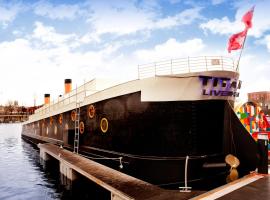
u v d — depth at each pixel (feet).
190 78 40.88
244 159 48.34
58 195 47.96
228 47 45.93
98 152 56.24
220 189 28.89
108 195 46.50
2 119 619.67
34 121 143.02
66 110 79.20
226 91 44.14
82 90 76.89
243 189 28.66
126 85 47.55
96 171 43.01
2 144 144.25
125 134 47.98
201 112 42.57
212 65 42.91
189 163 41.65
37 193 49.55
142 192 31.22
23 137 187.42
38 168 73.61
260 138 35.60
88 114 62.59
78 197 46.19
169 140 42.57
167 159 42.29
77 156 59.72
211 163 44.11
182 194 30.12
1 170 71.15
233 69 45.42
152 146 43.57
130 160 45.91
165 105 42.73
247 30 43.91
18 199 46.34
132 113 46.52
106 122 53.88
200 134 42.68
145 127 44.32
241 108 55.88
